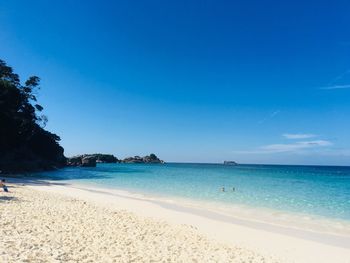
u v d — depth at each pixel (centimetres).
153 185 4025
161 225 1462
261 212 2097
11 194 2016
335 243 1312
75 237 1041
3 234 953
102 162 17412
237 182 4794
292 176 7050
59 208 1634
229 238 1312
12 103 6228
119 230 1240
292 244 1267
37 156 7306
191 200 2608
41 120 7881
